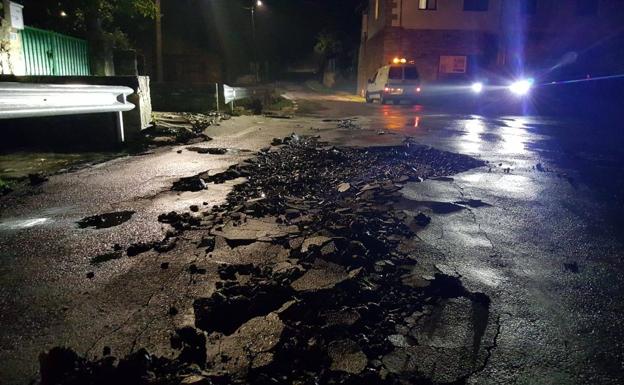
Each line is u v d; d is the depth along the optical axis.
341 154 7.92
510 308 2.95
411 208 5.00
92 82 8.87
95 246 3.71
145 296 2.88
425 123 14.41
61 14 14.16
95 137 8.50
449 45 29.28
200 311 2.69
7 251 3.58
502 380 2.27
